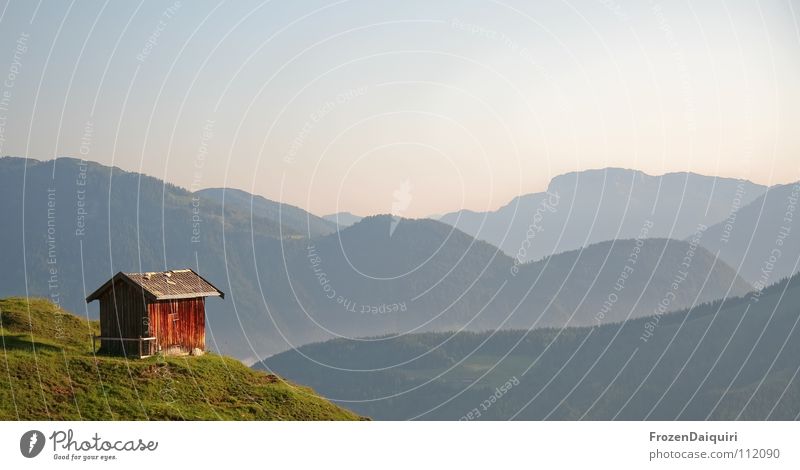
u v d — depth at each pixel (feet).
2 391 142.31
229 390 165.68
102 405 145.07
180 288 179.93
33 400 141.69
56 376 152.46
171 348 177.47
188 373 166.81
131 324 173.88
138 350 172.24
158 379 160.76
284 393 168.35
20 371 150.20
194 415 147.13
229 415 151.53
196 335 182.80
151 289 174.29
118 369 160.86
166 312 176.96
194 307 182.80
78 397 146.30
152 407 147.13
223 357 184.24
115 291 175.94
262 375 180.24
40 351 164.35
